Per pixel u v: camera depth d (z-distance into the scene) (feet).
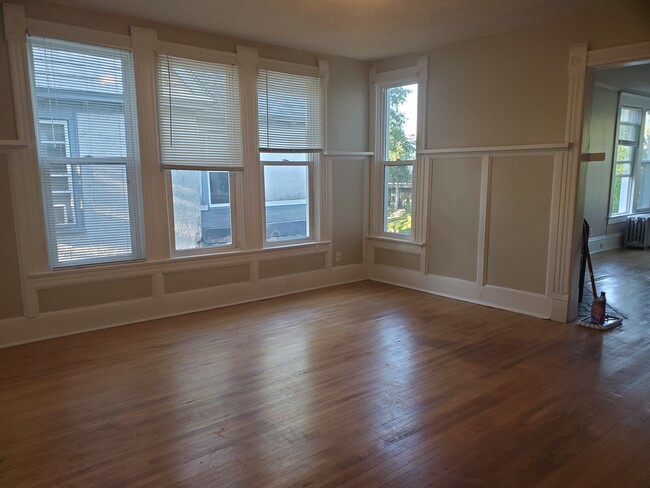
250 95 15.15
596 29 12.19
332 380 9.93
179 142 13.94
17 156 11.53
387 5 11.83
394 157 18.13
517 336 12.50
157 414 8.53
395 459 7.16
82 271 12.72
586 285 17.98
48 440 7.70
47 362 10.85
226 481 6.67
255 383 9.78
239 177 15.34
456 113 15.53
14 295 11.88
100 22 12.32
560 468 6.95
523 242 14.21
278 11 12.31
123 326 13.37
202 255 14.71
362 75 17.98
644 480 6.69
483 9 12.14
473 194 15.33
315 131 16.93
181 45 13.60
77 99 12.25
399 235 18.11
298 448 7.47
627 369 10.39
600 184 24.32
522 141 13.93
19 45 11.28
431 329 13.11
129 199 13.32
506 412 8.57
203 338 12.42
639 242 25.95
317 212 17.53
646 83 23.12
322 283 17.93
